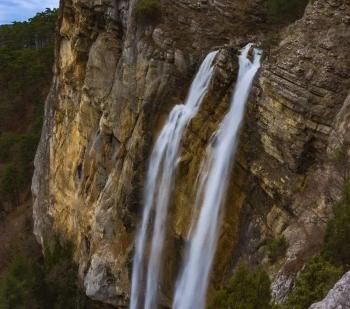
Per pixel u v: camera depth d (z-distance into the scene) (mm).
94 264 29391
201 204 22844
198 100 24500
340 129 16797
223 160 21984
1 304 27875
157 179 26062
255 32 27312
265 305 10883
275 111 19453
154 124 26750
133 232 27609
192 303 22469
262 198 19922
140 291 26875
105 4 30953
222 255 21484
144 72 27031
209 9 28516
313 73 18672
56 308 32094
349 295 8492
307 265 12477
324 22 20078
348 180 13789
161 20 27688
